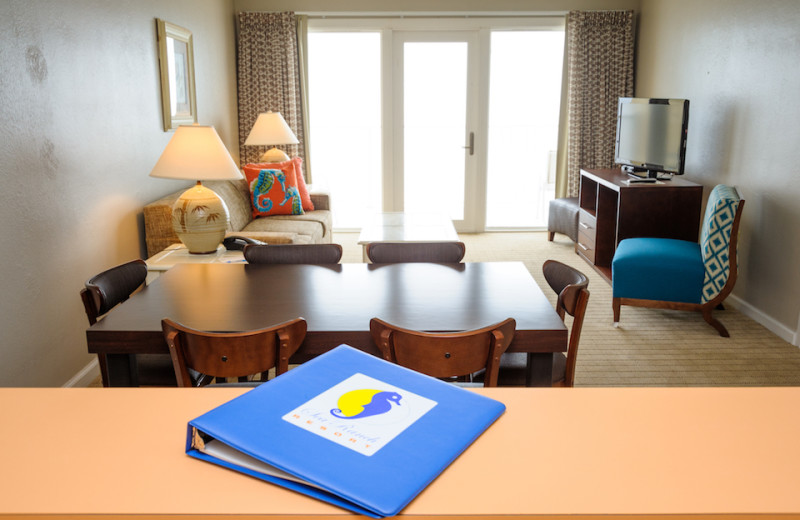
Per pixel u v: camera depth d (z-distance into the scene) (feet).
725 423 3.22
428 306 8.46
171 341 7.10
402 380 3.47
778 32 14.02
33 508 2.54
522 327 7.63
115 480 2.72
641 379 12.18
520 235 24.70
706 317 14.47
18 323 10.02
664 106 17.01
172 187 16.75
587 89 22.84
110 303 9.25
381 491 2.54
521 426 3.15
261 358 7.16
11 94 9.75
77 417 3.28
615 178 18.48
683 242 15.79
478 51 23.41
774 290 14.48
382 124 24.04
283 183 20.07
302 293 9.07
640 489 2.66
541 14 22.79
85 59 12.04
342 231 25.49
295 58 22.93
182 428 3.17
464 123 24.31
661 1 20.53
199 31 19.02
